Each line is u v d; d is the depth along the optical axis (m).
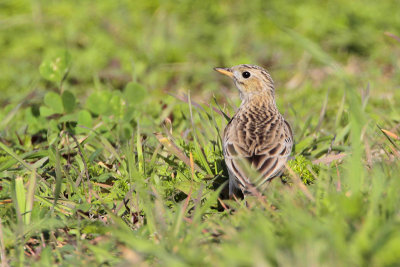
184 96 12.26
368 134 11.20
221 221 8.12
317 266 5.80
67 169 10.92
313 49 7.77
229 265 6.05
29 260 7.88
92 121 13.47
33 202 9.51
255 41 22.86
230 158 9.66
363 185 8.16
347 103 15.98
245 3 25.36
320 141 11.74
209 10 25.41
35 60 21.95
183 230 7.77
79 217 8.88
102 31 23.91
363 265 5.86
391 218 6.75
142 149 11.44
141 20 24.75
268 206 7.98
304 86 18.19
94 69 20.75
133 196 9.57
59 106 13.66
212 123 12.32
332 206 7.30
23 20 24.62
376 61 21.11
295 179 8.94
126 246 7.70
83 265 7.40
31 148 12.73
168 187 9.85
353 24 23.33
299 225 6.72
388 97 16.08
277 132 10.12
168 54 21.84
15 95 18.62
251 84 12.23
